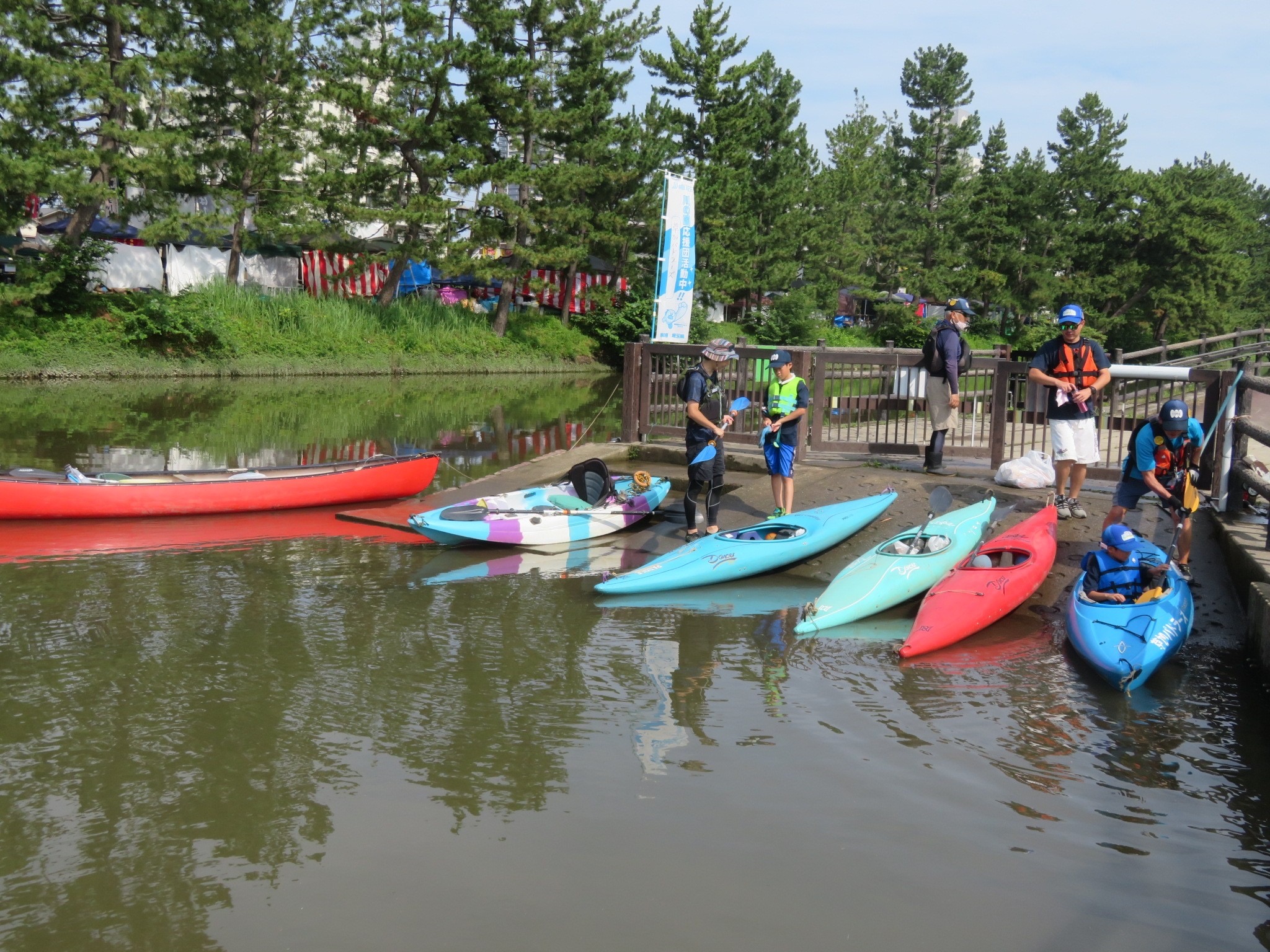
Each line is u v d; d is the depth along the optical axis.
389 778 5.60
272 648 7.66
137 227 38.81
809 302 53.28
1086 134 67.00
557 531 11.16
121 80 30.70
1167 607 7.25
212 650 7.62
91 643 7.74
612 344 47.66
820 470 12.32
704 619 8.50
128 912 4.40
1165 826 5.09
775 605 8.98
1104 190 61.62
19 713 6.41
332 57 38.16
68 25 31.30
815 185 57.06
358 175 38.44
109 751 5.89
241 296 37.22
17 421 20.30
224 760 5.80
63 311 32.59
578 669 7.27
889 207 69.38
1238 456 9.58
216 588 9.34
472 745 6.02
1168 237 58.41
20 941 4.20
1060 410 9.75
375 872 4.70
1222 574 8.58
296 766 5.74
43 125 30.27
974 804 5.31
